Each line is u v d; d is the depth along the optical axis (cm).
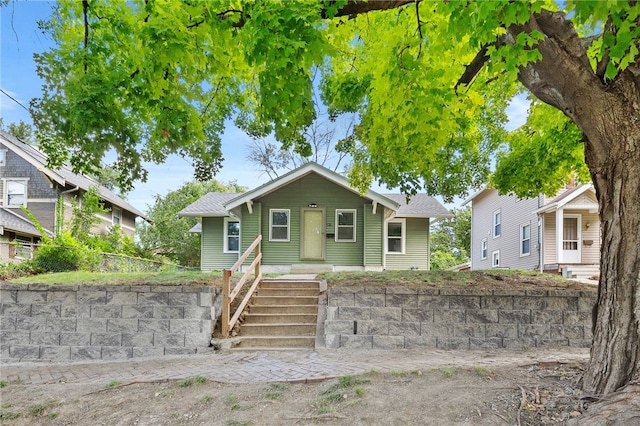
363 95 789
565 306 650
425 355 594
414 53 580
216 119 766
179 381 482
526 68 407
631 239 353
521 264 2062
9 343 674
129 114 615
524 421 342
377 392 414
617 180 362
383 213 1524
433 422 354
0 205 1844
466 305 652
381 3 448
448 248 3881
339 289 669
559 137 884
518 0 292
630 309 349
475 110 747
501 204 2317
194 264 2759
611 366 354
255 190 1492
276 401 418
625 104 353
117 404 434
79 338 672
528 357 562
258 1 404
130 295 679
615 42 317
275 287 878
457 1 323
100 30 528
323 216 1545
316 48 404
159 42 431
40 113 557
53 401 448
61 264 1195
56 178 1839
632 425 298
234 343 677
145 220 2831
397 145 734
